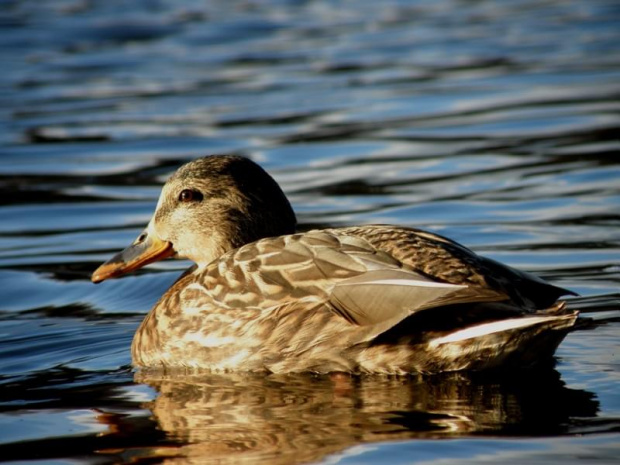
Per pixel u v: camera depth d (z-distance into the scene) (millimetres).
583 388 9805
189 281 11570
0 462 8719
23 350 11945
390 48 28797
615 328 11516
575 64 26000
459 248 10219
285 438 8906
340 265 10242
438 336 9852
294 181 18219
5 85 25719
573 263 13930
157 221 12453
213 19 33094
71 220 16906
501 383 9961
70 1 35250
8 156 20281
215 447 8805
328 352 10266
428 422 9125
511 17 32469
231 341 10750
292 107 23094
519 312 9602
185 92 24844
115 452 8828
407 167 18734
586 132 20172
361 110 22641
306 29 31641
